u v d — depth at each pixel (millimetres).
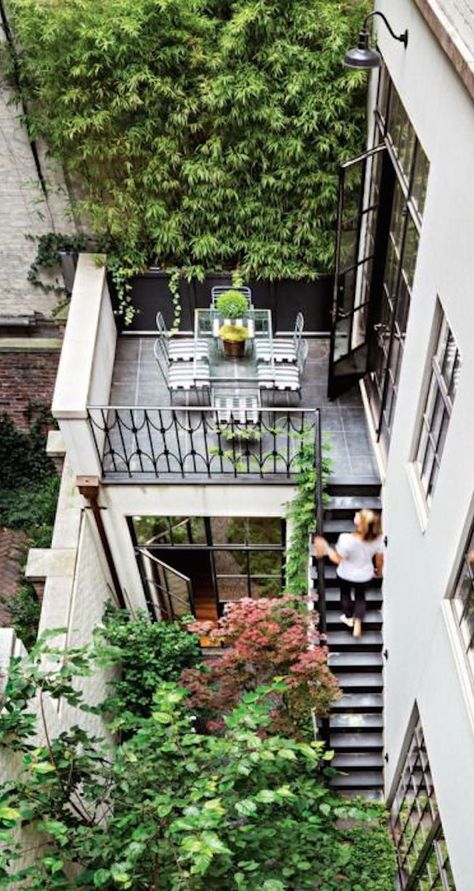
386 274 7047
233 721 3812
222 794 3904
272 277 8250
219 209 7957
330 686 5895
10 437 10094
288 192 7816
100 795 4055
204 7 7070
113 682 7336
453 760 4391
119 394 8227
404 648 5844
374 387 7695
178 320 8695
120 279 8312
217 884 3582
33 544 8852
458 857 4305
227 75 7109
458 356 4457
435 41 4586
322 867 4137
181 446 7656
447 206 4426
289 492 7324
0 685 4152
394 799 6664
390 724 6547
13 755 4199
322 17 6883
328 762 6895
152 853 3619
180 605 8625
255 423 7637
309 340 8859
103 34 6750
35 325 9406
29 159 8039
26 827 4277
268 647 5996
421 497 5320
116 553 7965
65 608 6527
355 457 7445
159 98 7250
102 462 7289
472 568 4168
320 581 6430
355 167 7555
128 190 7812
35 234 8609
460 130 4141
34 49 7176
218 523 7820
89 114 7355
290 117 7363
